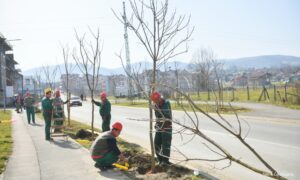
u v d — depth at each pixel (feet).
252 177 25.55
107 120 42.45
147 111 119.85
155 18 25.03
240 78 276.21
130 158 29.66
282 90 169.48
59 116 51.67
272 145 39.55
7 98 221.46
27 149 38.50
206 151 37.22
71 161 31.24
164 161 27.22
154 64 25.11
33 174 27.45
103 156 27.35
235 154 34.88
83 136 47.67
